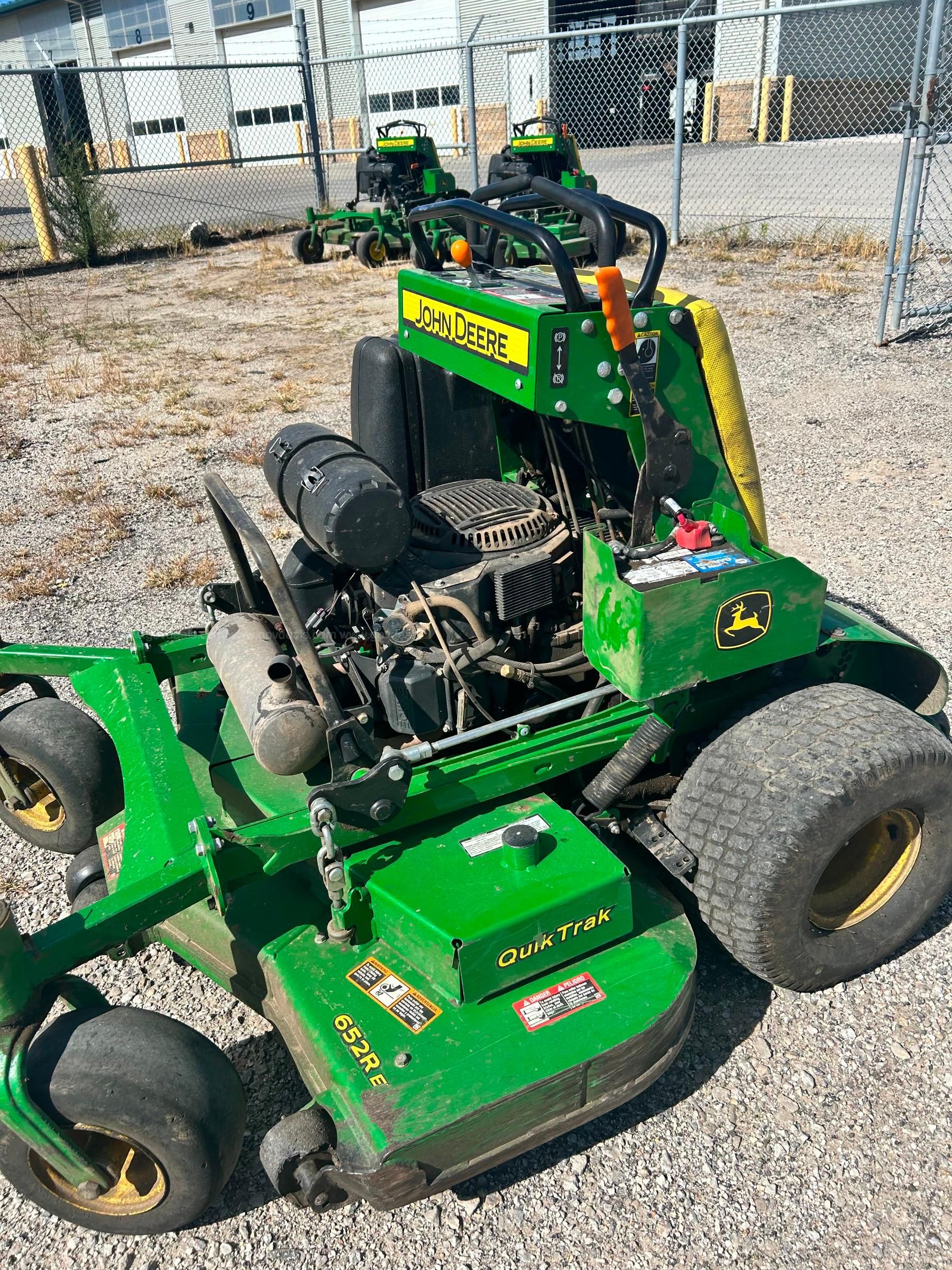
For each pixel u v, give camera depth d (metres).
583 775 3.24
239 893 3.00
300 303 12.98
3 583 5.98
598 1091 2.52
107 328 12.04
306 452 3.16
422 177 14.69
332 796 2.62
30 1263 2.58
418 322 3.28
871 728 2.83
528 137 12.60
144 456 7.88
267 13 33.50
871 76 26.69
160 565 6.11
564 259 2.68
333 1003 2.60
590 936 2.68
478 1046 2.47
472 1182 2.67
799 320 10.36
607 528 3.30
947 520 6.12
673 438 2.86
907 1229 2.50
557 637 3.28
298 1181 2.37
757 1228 2.52
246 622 3.29
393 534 2.94
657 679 2.72
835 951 3.00
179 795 2.87
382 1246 2.55
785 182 18.98
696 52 28.47
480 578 3.07
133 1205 2.52
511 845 2.65
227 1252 2.56
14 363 10.60
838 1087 2.87
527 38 13.55
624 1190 2.63
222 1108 2.44
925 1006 3.10
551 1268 2.46
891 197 16.52
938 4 8.18
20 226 21.34
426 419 3.45
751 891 2.76
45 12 42.25
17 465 7.83
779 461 7.07
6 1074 2.33
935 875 3.12
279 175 30.48
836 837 2.75
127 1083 2.32
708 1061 2.95
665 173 21.27
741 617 2.77
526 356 2.74
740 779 2.83
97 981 3.41
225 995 3.33
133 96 38.78
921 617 5.08
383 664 3.05
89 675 3.58
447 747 2.89
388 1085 2.39
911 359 9.06
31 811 3.86
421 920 2.55
